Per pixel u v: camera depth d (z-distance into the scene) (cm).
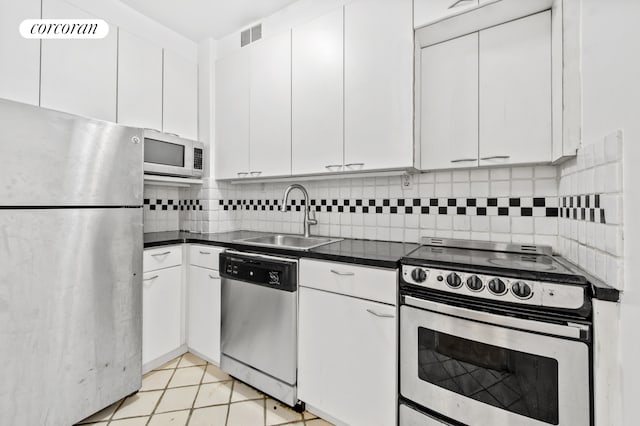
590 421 88
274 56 197
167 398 161
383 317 124
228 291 176
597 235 91
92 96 176
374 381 126
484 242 152
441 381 112
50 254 127
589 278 90
